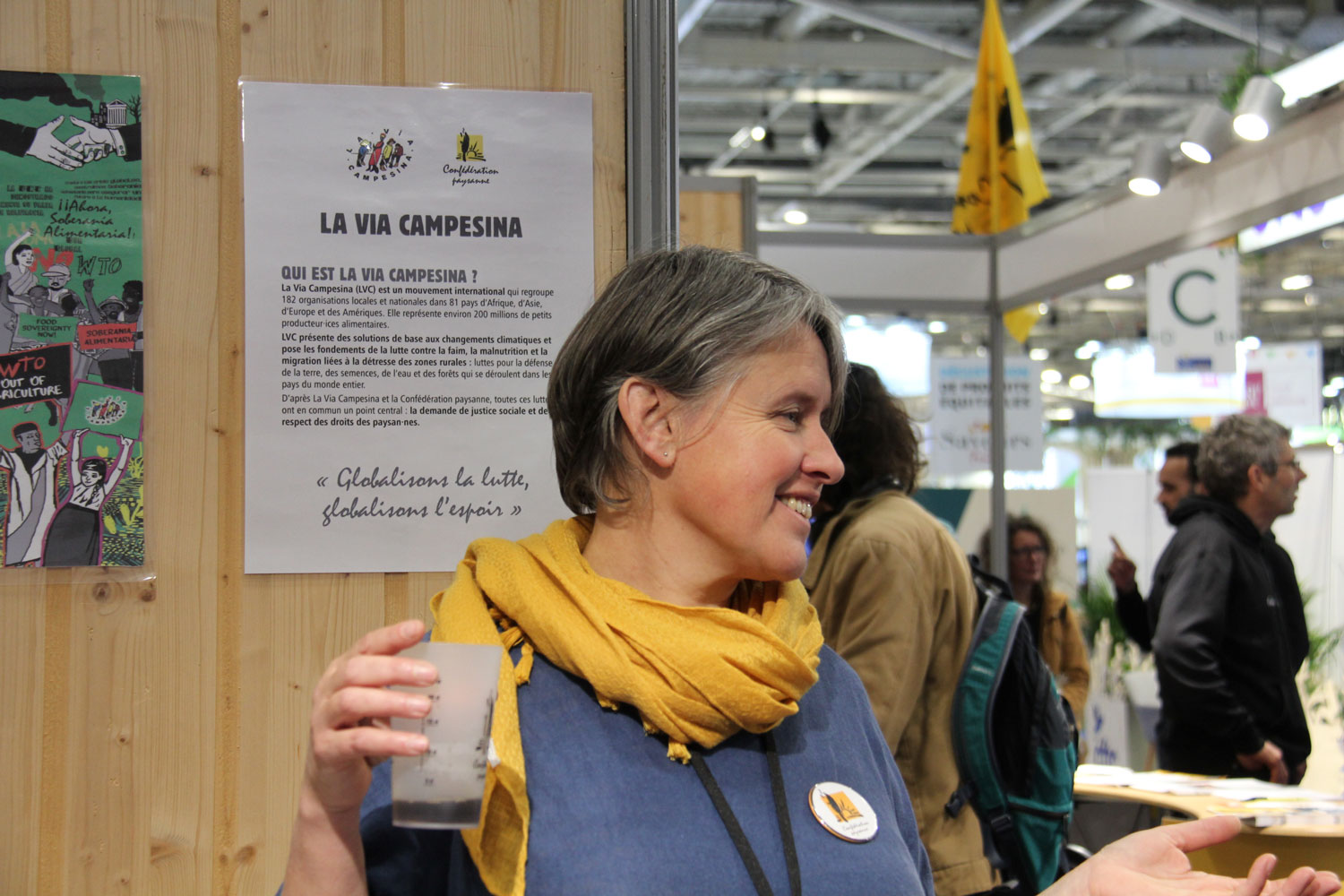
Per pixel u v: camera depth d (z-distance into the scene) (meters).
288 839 1.55
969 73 7.79
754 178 3.75
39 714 1.51
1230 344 4.80
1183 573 3.42
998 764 2.10
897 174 10.15
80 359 1.55
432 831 0.98
